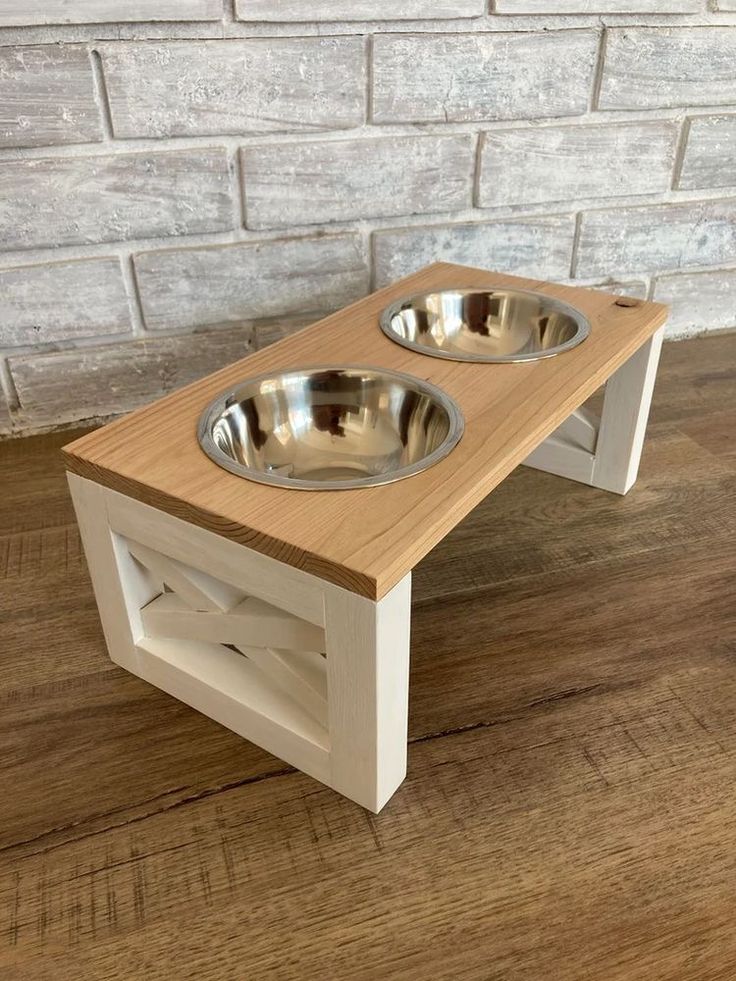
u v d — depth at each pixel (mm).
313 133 1051
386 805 639
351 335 821
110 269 1038
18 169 950
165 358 1117
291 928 558
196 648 722
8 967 537
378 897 577
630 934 552
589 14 1092
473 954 542
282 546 535
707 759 674
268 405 720
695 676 752
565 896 576
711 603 834
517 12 1057
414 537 533
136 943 550
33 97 919
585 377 736
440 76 1066
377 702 564
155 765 672
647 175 1248
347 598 525
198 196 1035
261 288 1120
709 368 1299
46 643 787
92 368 1091
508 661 769
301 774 666
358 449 737
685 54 1164
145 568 709
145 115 967
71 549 906
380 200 1123
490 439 639
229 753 683
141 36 928
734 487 1017
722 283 1378
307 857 604
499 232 1212
